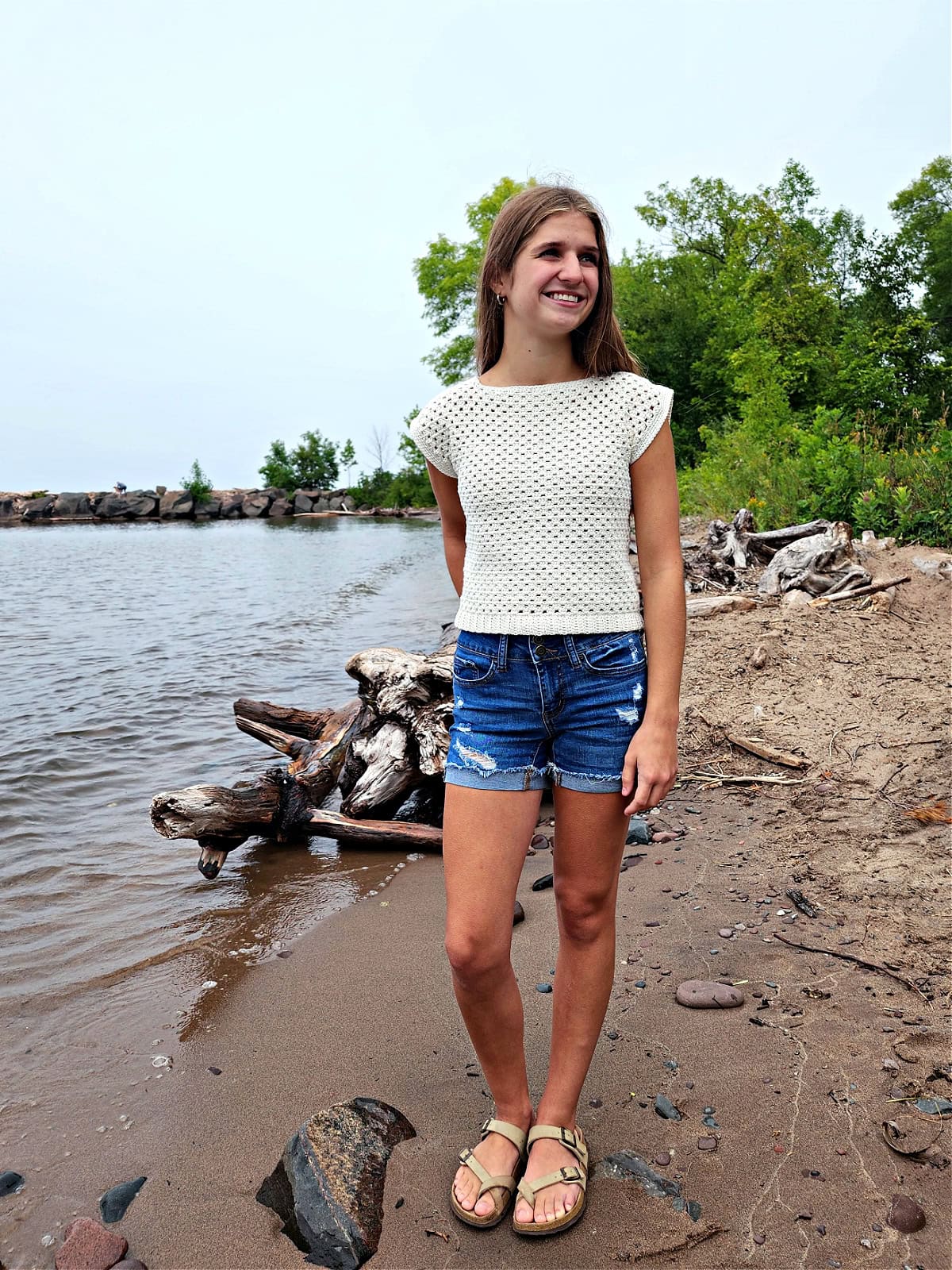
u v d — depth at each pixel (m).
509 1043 2.05
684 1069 2.35
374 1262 1.88
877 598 7.16
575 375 1.98
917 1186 1.93
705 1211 1.92
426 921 3.44
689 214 33.34
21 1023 2.86
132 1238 1.97
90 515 58.06
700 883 3.40
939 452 10.41
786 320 21.70
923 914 2.96
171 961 3.22
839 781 4.16
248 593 15.44
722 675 5.81
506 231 1.91
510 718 1.93
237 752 5.93
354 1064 2.53
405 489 58.81
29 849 4.35
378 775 4.38
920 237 27.70
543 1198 1.94
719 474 14.66
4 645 10.32
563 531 1.90
